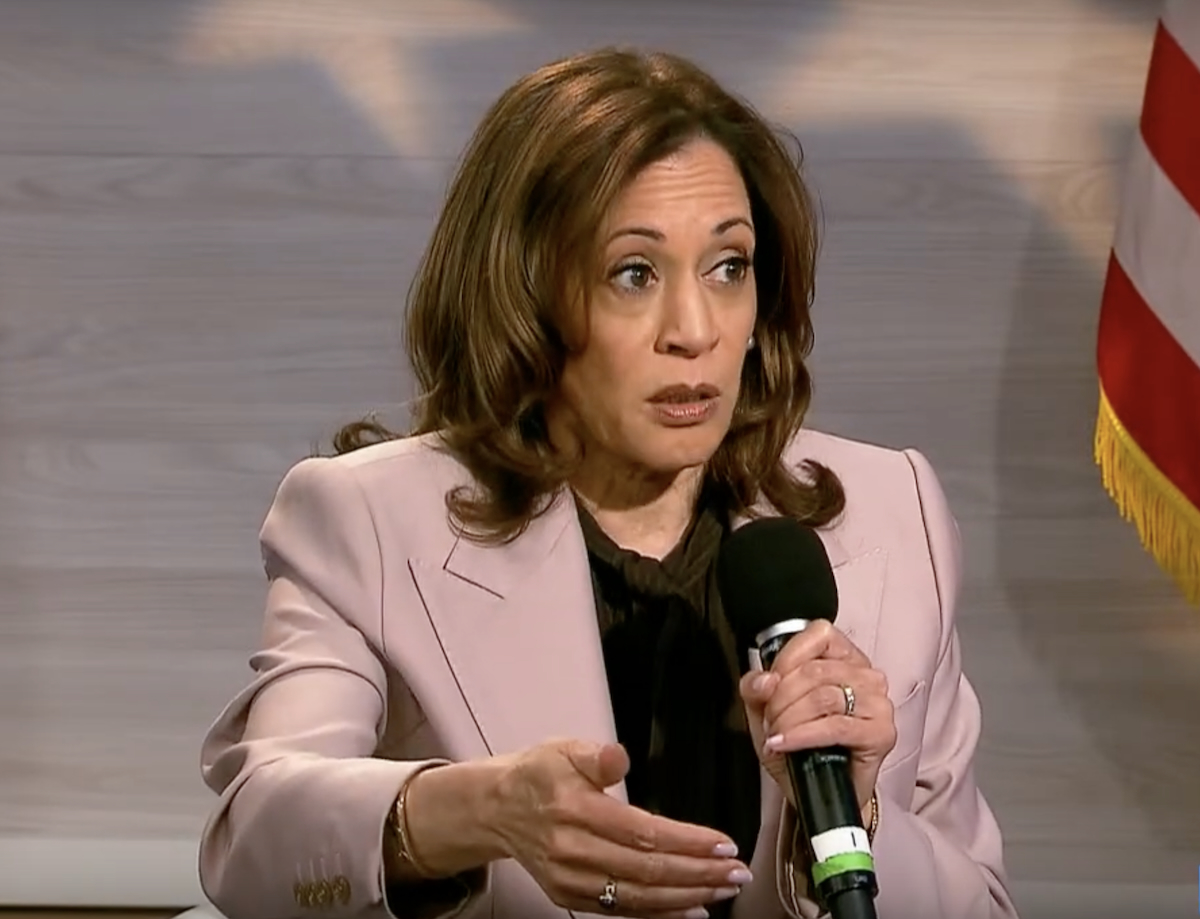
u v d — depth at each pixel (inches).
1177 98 310.8
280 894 174.7
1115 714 343.0
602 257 184.9
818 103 337.4
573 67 194.9
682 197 183.9
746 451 207.2
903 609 206.8
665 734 196.9
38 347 337.7
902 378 340.8
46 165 335.6
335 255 337.4
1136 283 313.9
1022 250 338.6
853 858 144.6
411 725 197.5
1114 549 341.7
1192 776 343.3
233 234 337.4
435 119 336.8
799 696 151.3
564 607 196.4
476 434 200.8
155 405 338.6
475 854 165.0
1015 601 342.3
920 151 337.7
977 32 336.8
